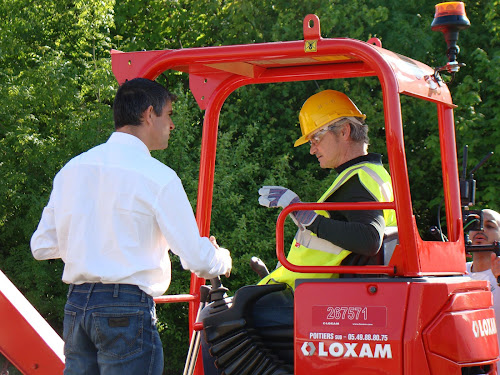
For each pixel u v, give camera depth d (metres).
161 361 2.72
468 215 3.56
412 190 10.49
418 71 3.16
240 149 10.43
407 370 2.66
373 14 10.56
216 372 3.41
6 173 10.55
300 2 11.23
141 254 2.67
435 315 2.71
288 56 3.00
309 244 3.25
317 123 3.31
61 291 10.60
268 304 3.24
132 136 2.80
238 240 9.91
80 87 11.67
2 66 12.66
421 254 2.83
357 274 3.17
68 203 2.73
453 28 3.14
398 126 2.78
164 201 2.66
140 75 3.20
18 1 12.16
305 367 2.79
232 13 11.44
